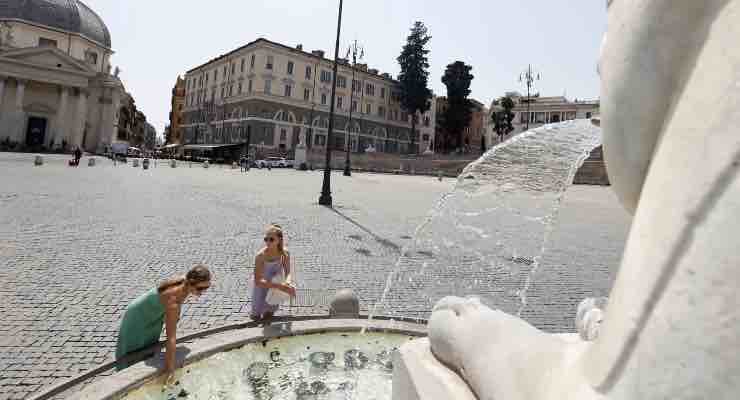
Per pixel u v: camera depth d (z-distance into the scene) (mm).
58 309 4098
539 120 74000
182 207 12055
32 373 2943
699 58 823
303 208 13594
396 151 73812
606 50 1108
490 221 12492
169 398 2670
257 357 3266
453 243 9055
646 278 780
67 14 55469
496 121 65250
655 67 934
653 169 893
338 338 3674
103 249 6566
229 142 60781
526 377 1157
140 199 13133
